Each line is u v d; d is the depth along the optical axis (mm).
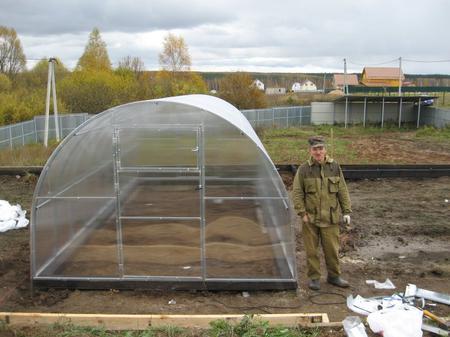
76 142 6297
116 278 6387
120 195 6379
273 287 6281
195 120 6336
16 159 15297
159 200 6332
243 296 6211
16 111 24984
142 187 6410
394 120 32781
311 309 5820
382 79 52469
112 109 6285
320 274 6383
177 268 6367
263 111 30203
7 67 46812
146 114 6328
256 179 6324
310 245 6219
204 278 6320
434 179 13422
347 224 6180
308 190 6066
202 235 6332
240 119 8461
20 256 7660
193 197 6332
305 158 17234
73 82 33344
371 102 32656
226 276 6309
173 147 6410
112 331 5191
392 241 8500
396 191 12188
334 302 6008
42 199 6316
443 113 28703
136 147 6422
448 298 5941
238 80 35750
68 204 6418
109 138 6387
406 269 7191
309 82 102188
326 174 6031
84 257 6441
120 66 50406
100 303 6027
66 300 6121
